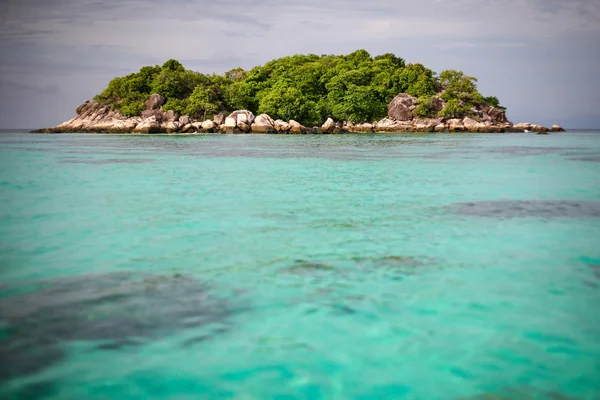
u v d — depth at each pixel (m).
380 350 6.15
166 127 99.44
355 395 5.22
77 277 8.74
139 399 5.09
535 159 34.75
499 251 10.47
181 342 6.30
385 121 114.56
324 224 13.03
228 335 6.51
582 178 23.14
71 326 6.72
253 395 5.20
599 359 5.92
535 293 8.04
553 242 11.22
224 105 111.50
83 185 20.41
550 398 5.13
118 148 48.66
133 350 6.09
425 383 5.44
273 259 9.84
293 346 6.25
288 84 116.75
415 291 8.09
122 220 13.45
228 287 8.27
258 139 73.50
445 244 11.02
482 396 5.18
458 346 6.25
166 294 7.93
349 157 36.59
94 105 110.56
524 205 15.94
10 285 8.30
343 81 117.25
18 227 12.53
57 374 5.52
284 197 17.39
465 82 114.12
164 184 20.72
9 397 5.04
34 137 85.50
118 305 7.46
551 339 6.43
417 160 33.69
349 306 7.47
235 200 16.75
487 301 7.70
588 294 8.01
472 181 21.98
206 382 5.43
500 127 109.19
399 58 142.00
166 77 110.19
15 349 6.06
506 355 6.03
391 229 12.47
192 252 10.34
